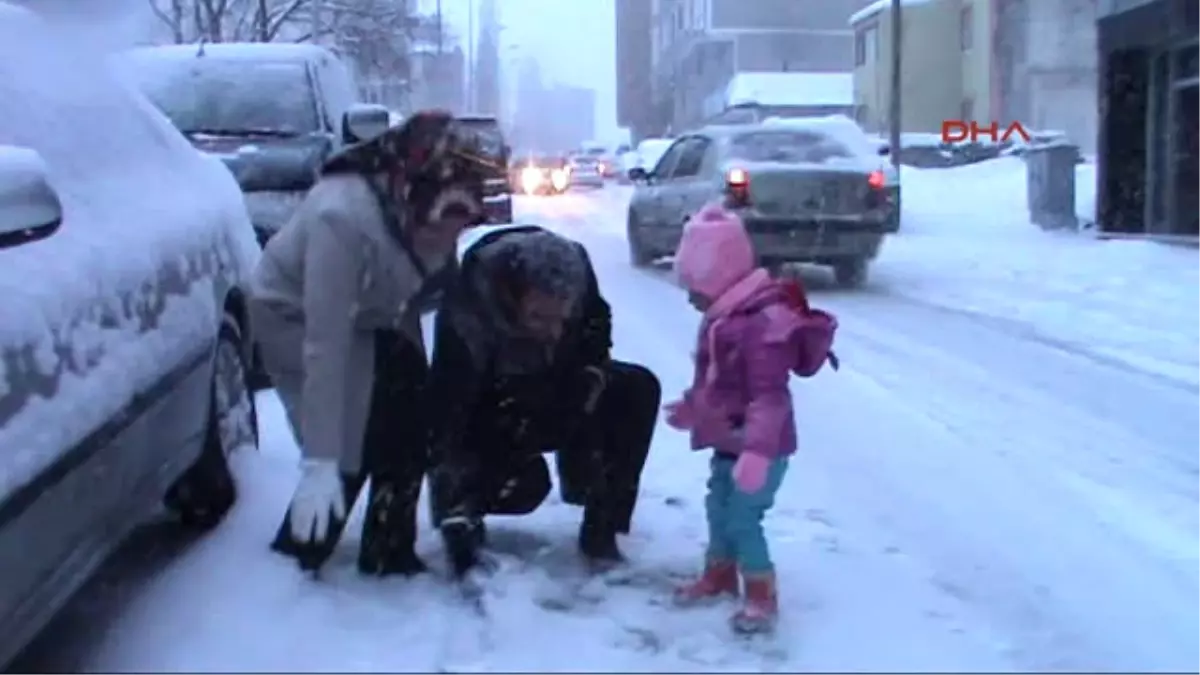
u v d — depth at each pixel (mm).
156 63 12125
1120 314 12875
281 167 10500
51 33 6086
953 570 5391
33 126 5332
